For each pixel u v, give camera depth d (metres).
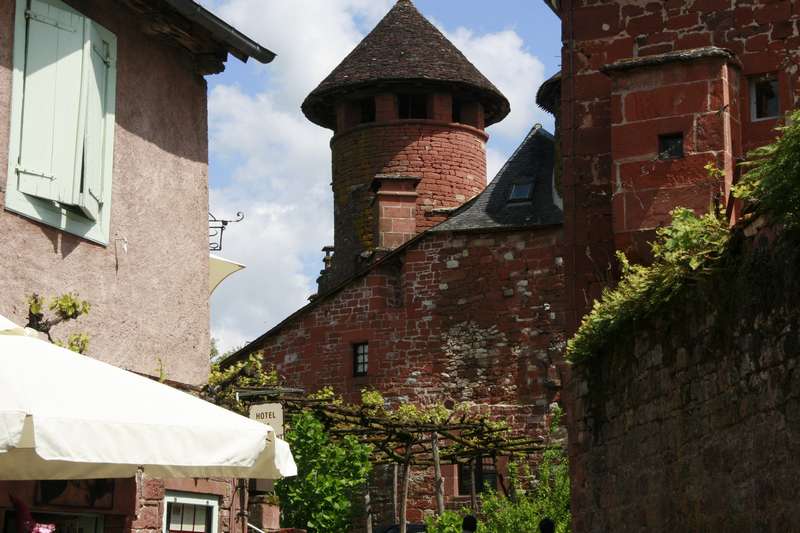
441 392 29.08
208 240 13.06
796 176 8.50
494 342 28.78
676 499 11.21
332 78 41.44
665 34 15.06
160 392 7.82
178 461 7.38
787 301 8.84
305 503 21.44
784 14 14.58
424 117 43.16
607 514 13.28
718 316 10.20
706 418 10.52
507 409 28.36
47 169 10.55
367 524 22.92
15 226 10.26
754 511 9.47
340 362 30.39
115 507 10.82
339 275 41.09
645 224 13.98
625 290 12.52
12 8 10.40
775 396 9.10
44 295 10.51
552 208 29.95
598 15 15.40
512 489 25.94
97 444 7.06
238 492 14.14
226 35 12.19
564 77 15.45
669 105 14.10
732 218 13.60
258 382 20.61
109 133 11.41
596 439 13.66
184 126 12.80
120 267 11.53
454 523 22.20
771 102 14.62
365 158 40.91
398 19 42.38
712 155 13.88
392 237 35.81
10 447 6.70
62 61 10.77
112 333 11.33
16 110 10.35
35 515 10.39
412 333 29.62
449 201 40.41
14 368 7.21
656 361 11.79
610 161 15.09
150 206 12.08
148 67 12.22
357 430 23.06
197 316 12.76
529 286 28.70
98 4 11.51
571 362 14.02
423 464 26.38
